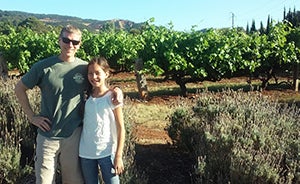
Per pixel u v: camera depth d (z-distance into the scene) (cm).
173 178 533
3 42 2130
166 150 639
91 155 375
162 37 1338
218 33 1457
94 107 373
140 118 926
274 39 1448
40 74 371
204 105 630
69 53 369
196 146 530
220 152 454
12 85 649
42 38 1922
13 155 482
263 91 1488
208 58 1331
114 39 1939
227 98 616
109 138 377
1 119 554
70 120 375
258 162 410
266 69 1483
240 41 1407
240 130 482
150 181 520
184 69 1321
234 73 1445
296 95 1392
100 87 375
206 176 448
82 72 378
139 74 1294
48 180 378
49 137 374
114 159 377
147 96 1296
